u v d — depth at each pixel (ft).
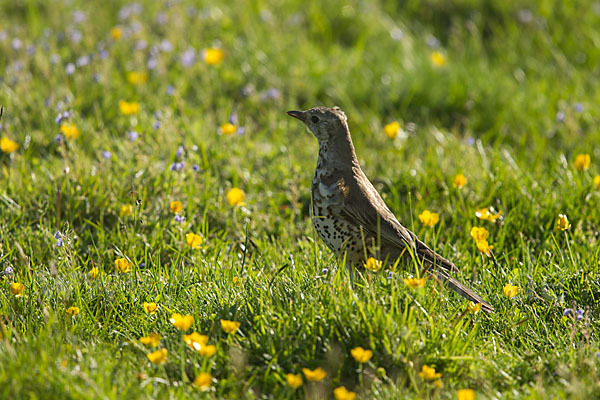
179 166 36.45
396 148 45.80
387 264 31.09
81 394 20.53
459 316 26.91
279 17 62.75
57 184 34.17
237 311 25.98
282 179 40.52
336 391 20.92
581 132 48.80
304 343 24.21
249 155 42.52
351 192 30.86
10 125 42.88
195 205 36.47
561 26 65.00
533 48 63.00
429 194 38.70
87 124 42.96
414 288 26.00
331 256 32.01
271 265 31.32
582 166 37.11
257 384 23.13
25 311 26.66
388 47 60.64
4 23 57.57
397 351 23.68
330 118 31.65
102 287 28.22
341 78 54.70
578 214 36.06
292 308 25.52
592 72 59.82
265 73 53.36
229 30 59.21
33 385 20.90
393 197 39.45
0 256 30.73
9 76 48.80
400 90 54.08
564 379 23.15
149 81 50.11
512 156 45.03
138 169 37.45
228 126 40.01
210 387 22.26
